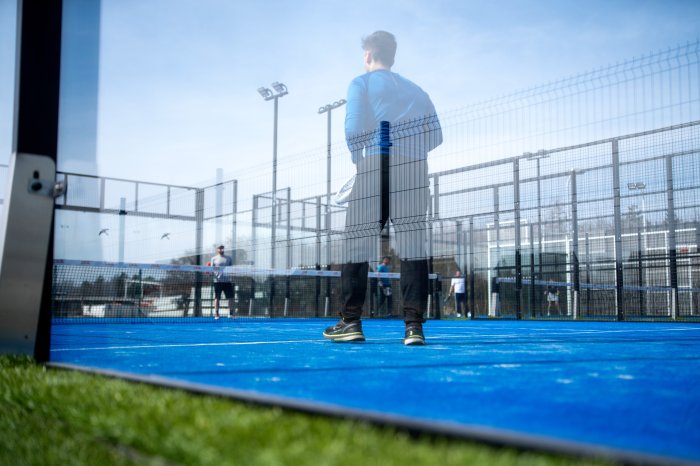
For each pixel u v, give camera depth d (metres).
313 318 11.90
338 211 8.53
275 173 5.88
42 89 2.88
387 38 4.28
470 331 6.76
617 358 3.10
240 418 1.43
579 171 10.24
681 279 9.85
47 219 2.87
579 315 11.00
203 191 10.41
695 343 4.39
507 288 11.97
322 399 1.77
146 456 1.29
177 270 9.79
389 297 12.20
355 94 4.18
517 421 1.48
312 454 1.13
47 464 1.31
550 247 11.58
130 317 9.95
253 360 3.00
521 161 9.55
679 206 9.16
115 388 1.92
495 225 12.12
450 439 1.21
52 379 2.19
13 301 2.80
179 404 1.62
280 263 9.83
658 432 1.37
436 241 12.20
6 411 1.82
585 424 1.45
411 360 2.96
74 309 8.29
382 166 4.04
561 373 2.42
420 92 4.30
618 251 10.10
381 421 1.32
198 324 8.95
